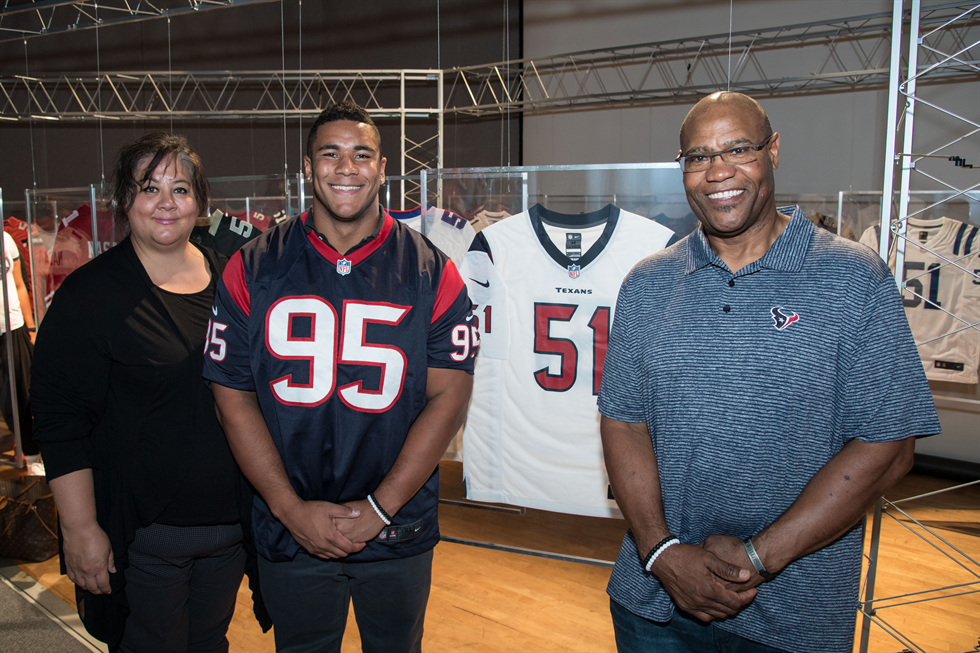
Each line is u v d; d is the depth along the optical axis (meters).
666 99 6.72
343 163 1.21
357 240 1.30
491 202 2.39
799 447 1.03
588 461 2.11
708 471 1.08
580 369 2.09
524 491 2.20
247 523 1.44
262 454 1.26
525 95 7.70
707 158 1.04
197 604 1.52
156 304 1.37
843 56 5.64
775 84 6.00
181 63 6.76
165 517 1.37
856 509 0.98
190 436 1.37
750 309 1.05
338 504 1.25
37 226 3.85
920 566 2.76
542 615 2.27
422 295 1.29
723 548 1.02
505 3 7.62
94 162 6.68
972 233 3.68
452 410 1.32
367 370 1.26
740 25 6.18
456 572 2.59
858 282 1.00
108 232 3.25
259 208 3.65
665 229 1.97
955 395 3.82
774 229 1.10
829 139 5.79
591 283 2.05
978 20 4.73
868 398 0.98
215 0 4.50
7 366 3.04
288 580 1.33
